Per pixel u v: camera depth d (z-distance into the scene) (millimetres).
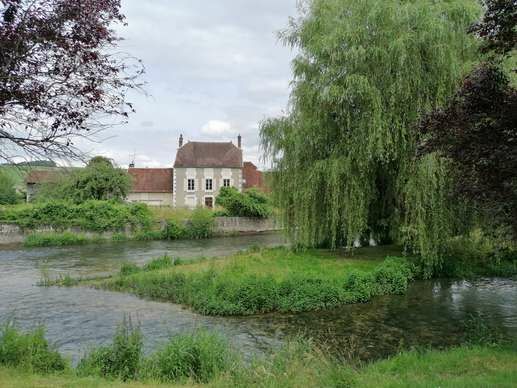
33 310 15133
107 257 29156
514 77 15094
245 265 19875
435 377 7070
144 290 17531
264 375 7281
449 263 19828
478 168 7457
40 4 5039
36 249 34125
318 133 20328
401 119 18500
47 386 6359
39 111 5246
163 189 64375
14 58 4988
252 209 47500
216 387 7062
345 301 15469
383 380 6910
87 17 5211
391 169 20000
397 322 13320
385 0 18875
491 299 15883
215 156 64562
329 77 19297
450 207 17562
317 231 21094
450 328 12648
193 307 15227
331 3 21000
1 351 8133
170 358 8234
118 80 5621
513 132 7219
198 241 39844
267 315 14352
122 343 8562
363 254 22312
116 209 42094
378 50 18344
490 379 6648
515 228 7645
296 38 21875
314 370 7480
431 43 17703
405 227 18328
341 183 19562
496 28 7254
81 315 14438
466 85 7520
